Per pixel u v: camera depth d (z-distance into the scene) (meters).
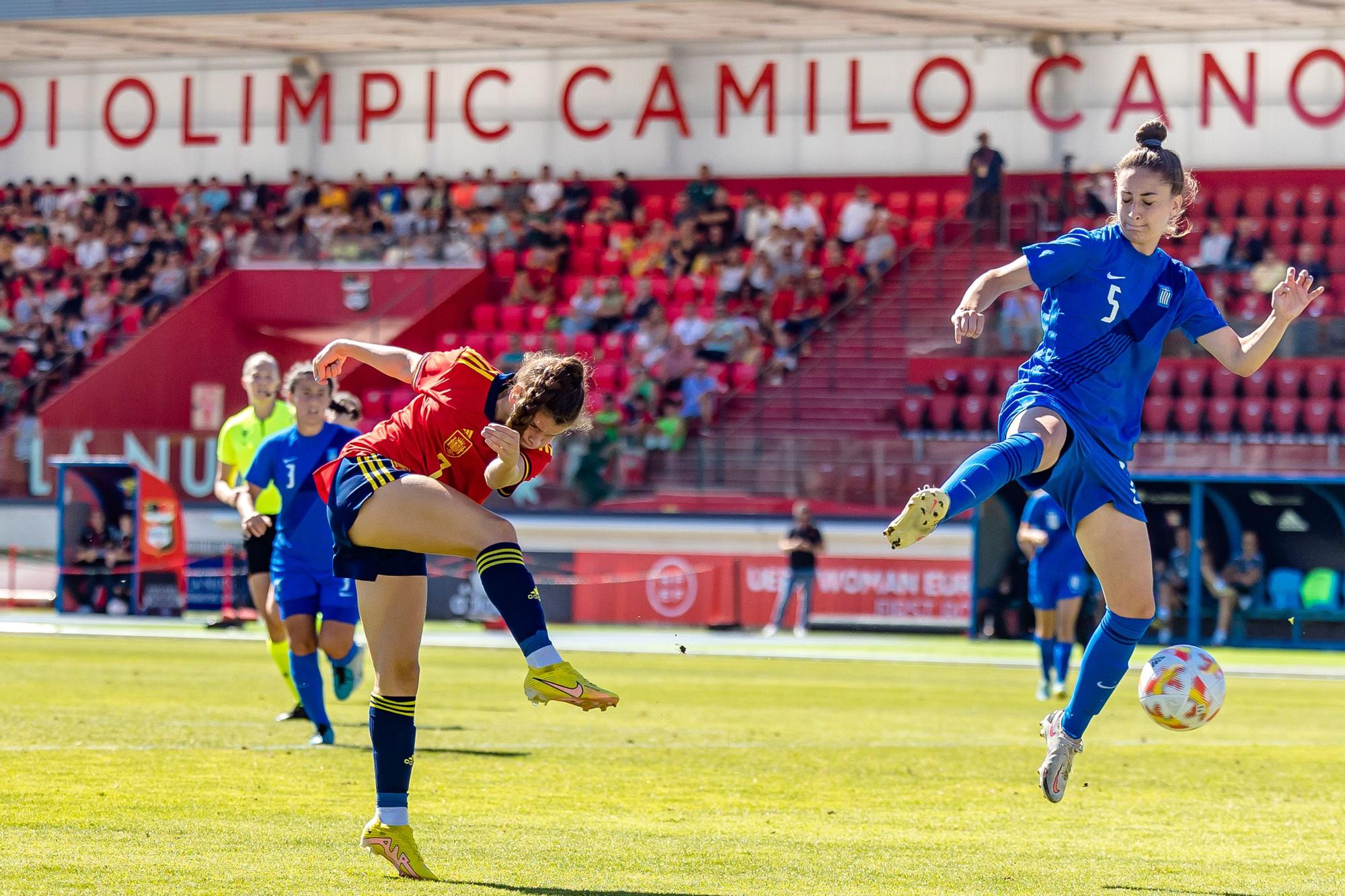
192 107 104.56
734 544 69.56
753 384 82.12
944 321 83.50
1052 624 40.25
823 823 20.02
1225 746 30.47
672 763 26.03
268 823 18.58
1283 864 17.41
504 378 15.65
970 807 21.86
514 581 14.47
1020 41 91.75
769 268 87.19
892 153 94.56
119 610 65.88
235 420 32.34
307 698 27.34
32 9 91.44
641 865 16.53
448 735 29.55
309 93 102.75
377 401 86.44
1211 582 63.56
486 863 16.47
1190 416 73.12
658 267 91.69
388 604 15.61
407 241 92.12
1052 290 16.92
